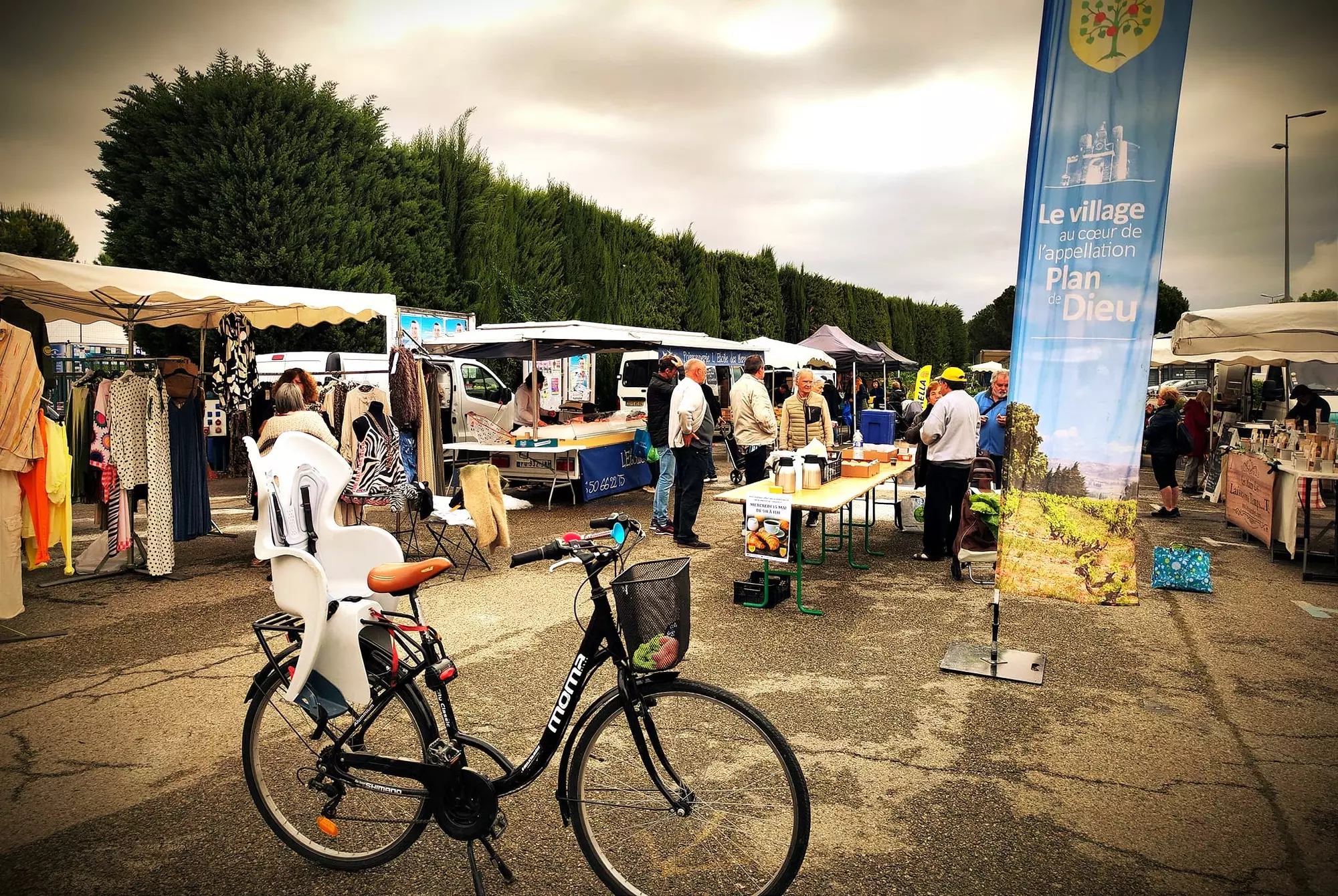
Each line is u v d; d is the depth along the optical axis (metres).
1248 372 16.78
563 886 2.74
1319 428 7.96
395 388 7.72
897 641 5.41
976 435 7.61
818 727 4.05
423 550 8.09
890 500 11.08
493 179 18.08
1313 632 5.67
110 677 4.68
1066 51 4.46
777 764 2.54
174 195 12.70
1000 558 4.83
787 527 6.02
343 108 14.16
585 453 11.00
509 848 2.98
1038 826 3.14
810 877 2.80
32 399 5.40
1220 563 7.97
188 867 2.86
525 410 11.88
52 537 6.45
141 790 3.41
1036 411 4.70
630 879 2.65
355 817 2.83
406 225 15.41
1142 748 3.83
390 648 2.72
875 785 3.47
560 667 4.86
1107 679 4.75
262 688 2.85
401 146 15.66
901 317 42.66
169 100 13.01
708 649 5.24
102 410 6.63
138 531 8.98
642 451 12.05
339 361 8.95
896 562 7.86
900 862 2.90
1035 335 4.67
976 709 4.30
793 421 9.66
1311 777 3.54
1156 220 4.39
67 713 4.18
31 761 3.66
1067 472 4.67
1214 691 4.55
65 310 7.55
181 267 12.89
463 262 17.12
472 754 3.70
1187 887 2.75
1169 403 10.90
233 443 13.29
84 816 3.20
